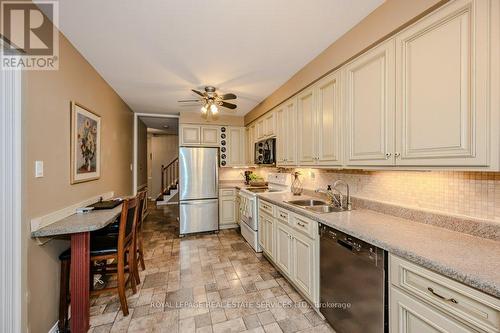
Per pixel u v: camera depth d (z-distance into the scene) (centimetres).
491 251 105
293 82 256
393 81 140
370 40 152
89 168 219
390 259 117
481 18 98
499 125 94
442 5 112
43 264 152
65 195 177
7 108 126
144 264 269
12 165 127
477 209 127
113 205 211
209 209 411
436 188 147
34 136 141
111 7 144
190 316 183
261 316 182
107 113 277
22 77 131
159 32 173
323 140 210
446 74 111
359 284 137
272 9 148
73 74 190
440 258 98
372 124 155
